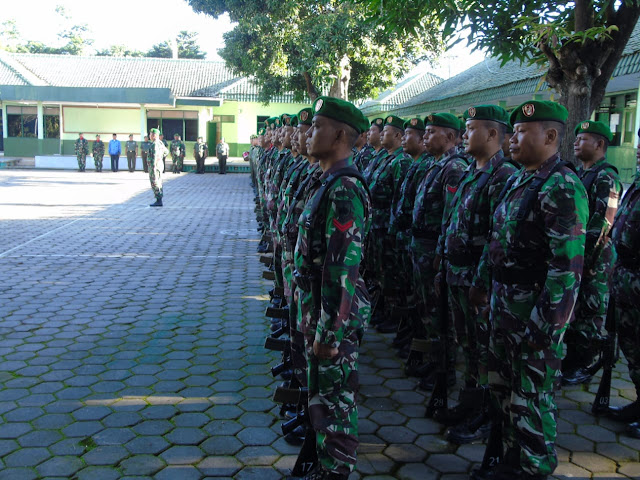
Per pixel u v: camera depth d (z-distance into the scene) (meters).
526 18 4.73
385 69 18.06
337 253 2.44
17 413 3.60
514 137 2.76
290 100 30.78
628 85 12.09
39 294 6.34
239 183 21.95
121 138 30.19
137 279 7.13
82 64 32.53
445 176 3.74
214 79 32.66
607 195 4.02
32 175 23.86
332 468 2.57
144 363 4.45
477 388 3.24
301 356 3.14
